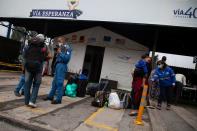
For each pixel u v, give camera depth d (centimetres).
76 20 1309
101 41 1592
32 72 591
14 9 1534
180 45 1747
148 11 1146
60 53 707
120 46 1549
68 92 888
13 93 742
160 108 866
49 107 642
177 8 1091
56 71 710
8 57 1633
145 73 780
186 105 1231
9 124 466
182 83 1159
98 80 1579
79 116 604
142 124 614
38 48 596
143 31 1535
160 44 1858
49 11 1398
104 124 566
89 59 1617
